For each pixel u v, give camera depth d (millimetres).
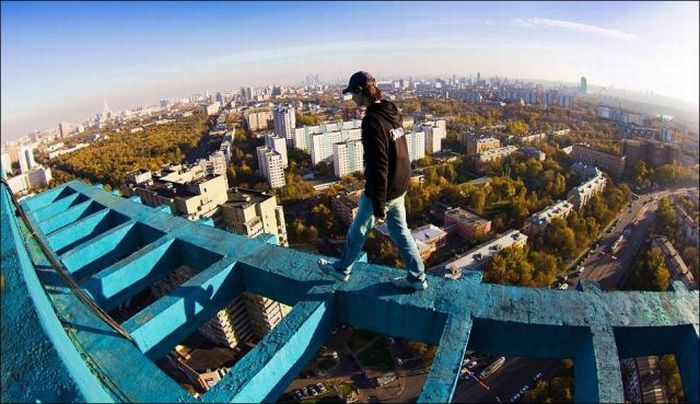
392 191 4422
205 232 6574
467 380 35844
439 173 87812
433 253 57250
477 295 4449
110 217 8078
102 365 3898
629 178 95875
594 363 3527
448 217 64625
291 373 4137
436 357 3643
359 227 4645
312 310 4453
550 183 78250
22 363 3152
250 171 94062
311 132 126000
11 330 3465
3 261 4145
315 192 84188
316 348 4570
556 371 35875
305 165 109250
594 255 60094
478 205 69625
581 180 86312
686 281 51125
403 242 4551
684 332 3920
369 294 4625
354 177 94812
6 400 2980
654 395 29594
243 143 128250
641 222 70250
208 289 5203
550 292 4441
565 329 3967
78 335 4301
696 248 60000
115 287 5625
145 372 3803
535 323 4000
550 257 52250
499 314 4137
